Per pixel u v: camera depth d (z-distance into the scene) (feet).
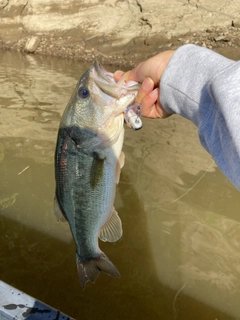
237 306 2.56
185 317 2.48
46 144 4.71
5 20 10.94
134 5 9.86
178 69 1.45
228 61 1.32
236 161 1.05
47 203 3.72
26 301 1.60
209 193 3.72
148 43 9.25
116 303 2.60
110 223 1.64
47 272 2.88
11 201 3.76
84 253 1.66
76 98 1.63
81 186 1.59
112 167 1.62
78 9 10.39
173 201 3.64
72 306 2.56
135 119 1.61
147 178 3.97
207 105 1.32
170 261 2.96
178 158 4.31
